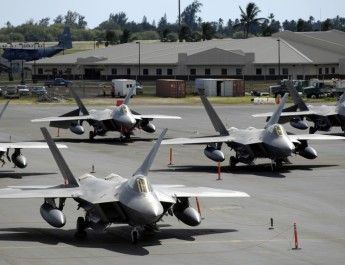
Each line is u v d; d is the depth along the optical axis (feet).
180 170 401.08
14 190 247.50
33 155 464.65
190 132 601.21
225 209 297.12
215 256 224.12
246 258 222.28
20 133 590.14
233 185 353.92
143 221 225.35
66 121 543.80
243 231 258.16
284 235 253.03
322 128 562.66
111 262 215.51
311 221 276.21
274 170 394.32
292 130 624.59
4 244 236.84
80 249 230.48
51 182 360.28
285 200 317.22
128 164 423.23
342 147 509.35
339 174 389.19
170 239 244.83
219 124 415.85
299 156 457.27
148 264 214.07
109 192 238.07
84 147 503.20
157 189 248.52
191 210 248.52
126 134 537.24
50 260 217.15
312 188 346.74
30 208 297.74
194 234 252.62
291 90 574.97
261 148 387.75
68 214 285.02
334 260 220.84
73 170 400.06
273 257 223.71
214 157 399.44
